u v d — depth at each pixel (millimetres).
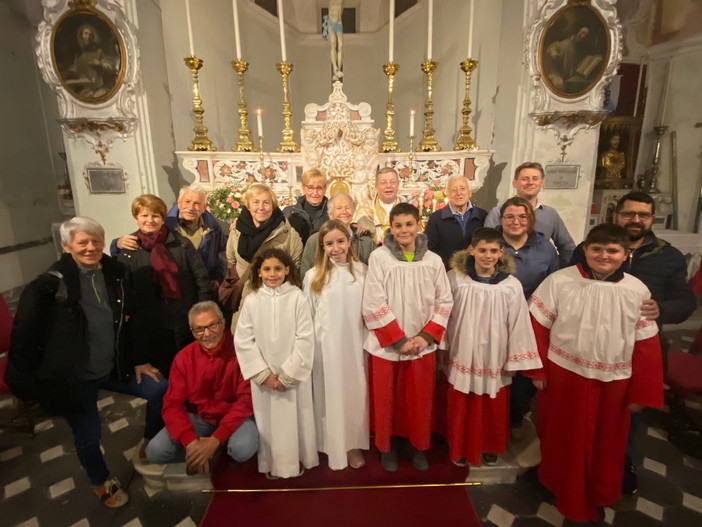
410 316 1938
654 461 2395
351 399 2029
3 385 2475
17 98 4918
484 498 2098
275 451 2010
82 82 4031
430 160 4121
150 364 2377
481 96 4707
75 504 2129
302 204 2863
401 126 6371
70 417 1969
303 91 6852
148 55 4340
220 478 2156
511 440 2385
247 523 1938
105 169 4312
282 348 1940
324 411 2053
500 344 1903
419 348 1891
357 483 2119
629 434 2100
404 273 1924
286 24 6348
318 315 1978
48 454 2518
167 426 2033
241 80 4137
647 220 2092
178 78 4707
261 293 1961
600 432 1832
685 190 4656
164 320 2393
